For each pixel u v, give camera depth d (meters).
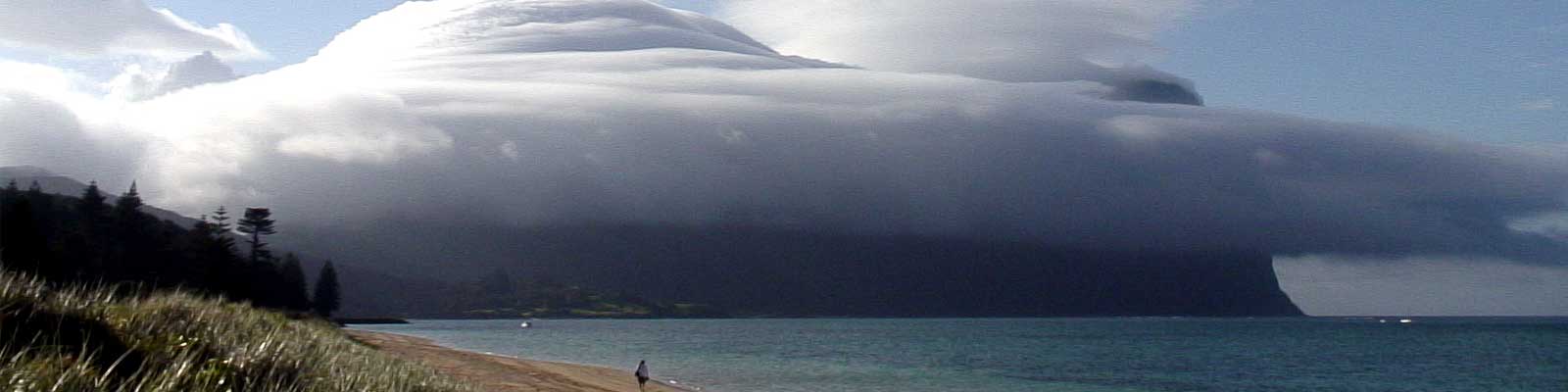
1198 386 75.94
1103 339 175.12
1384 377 88.94
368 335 72.56
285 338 13.16
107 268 60.75
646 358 89.44
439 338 127.88
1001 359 104.88
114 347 10.14
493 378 35.22
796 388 55.84
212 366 9.88
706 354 100.56
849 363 87.12
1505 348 147.75
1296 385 79.00
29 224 45.09
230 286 75.75
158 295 13.10
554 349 103.81
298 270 109.56
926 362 93.50
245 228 102.56
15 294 10.18
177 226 91.38
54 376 8.36
